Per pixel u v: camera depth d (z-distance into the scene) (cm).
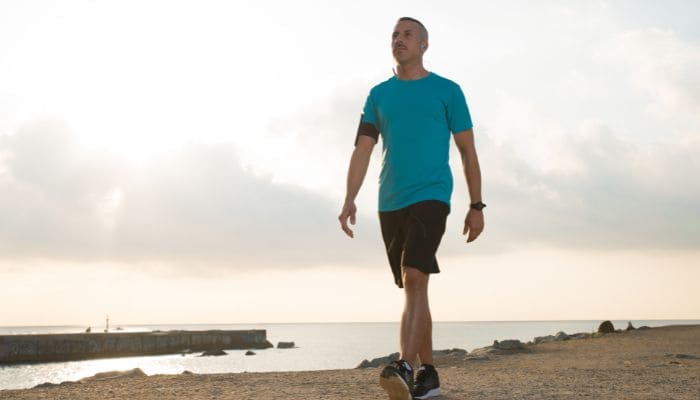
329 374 562
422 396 364
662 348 974
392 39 351
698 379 487
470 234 350
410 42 344
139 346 7388
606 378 500
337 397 390
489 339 15200
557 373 556
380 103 348
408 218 328
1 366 5838
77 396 413
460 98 344
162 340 7744
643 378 498
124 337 7206
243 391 429
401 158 331
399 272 346
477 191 346
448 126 344
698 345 1048
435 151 330
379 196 347
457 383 463
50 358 6388
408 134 332
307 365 6244
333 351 9975
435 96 337
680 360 708
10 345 6112
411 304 310
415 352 303
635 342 1145
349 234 354
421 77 345
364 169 357
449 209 332
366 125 358
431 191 325
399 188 330
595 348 1005
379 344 15225
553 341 1358
